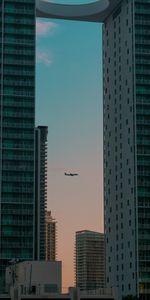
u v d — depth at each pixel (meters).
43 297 173.88
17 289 173.50
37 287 193.12
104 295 175.75
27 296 173.25
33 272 199.88
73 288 174.38
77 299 173.25
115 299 175.75
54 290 198.62
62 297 174.38
